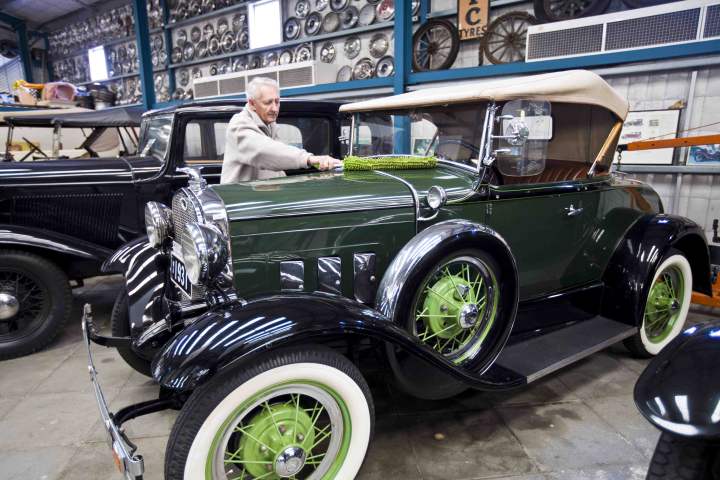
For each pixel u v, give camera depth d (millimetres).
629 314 2412
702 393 1034
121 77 10711
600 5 4840
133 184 3338
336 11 7176
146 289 2111
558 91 2064
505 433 1991
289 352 1336
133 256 2244
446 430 2012
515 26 5555
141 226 3469
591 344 2160
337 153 3863
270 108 2492
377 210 1796
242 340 1279
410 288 1652
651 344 2627
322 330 1351
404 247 1715
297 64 7055
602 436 1971
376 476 1732
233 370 1280
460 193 1912
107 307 3699
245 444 1389
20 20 11703
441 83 5816
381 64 6785
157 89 10039
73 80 12070
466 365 1847
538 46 4949
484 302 1926
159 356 1364
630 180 2764
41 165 3211
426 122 2301
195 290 1737
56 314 2889
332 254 1751
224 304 1473
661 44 4273
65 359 2795
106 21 10789
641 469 1770
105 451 1935
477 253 1806
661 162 4629
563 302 2445
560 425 2047
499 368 1882
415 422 2068
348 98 6766
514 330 2246
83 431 2074
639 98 4664
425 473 1749
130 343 1968
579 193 2289
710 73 4254
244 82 7605
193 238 1469
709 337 1157
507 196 2031
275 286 1682
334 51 7355
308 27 7555
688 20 4133
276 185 1916
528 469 1771
